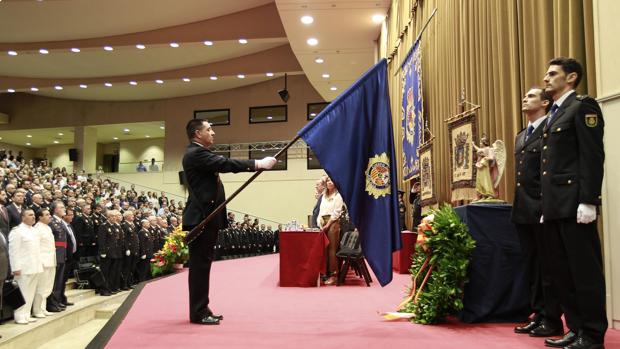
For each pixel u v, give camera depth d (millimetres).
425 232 3547
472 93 5898
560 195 2568
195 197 3455
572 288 2664
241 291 5473
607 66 3225
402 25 9570
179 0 13320
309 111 21406
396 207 3547
